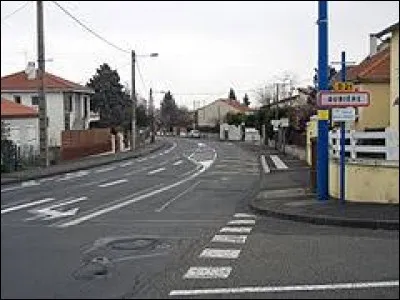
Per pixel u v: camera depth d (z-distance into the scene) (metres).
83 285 8.78
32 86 64.31
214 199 20.97
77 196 21.77
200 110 156.50
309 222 15.08
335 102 16.70
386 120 37.50
